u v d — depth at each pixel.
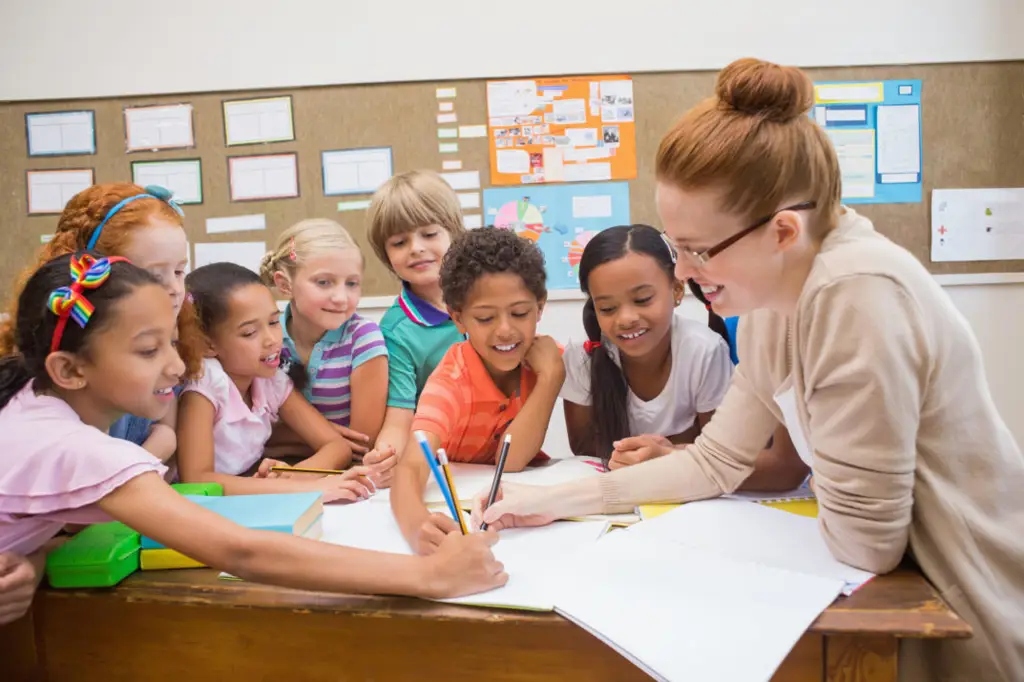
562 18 2.48
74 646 0.78
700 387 1.31
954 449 0.74
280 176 2.56
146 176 2.58
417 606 0.71
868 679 0.65
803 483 1.06
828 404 0.73
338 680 0.73
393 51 2.51
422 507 0.93
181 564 0.81
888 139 2.48
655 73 2.49
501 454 0.96
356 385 1.43
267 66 2.54
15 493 0.75
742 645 0.62
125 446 0.77
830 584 0.70
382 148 2.54
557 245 2.55
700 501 0.97
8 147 2.59
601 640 0.64
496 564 0.74
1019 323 2.54
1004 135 2.47
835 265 0.71
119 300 0.78
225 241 2.60
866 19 2.46
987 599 0.71
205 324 1.21
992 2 2.43
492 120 2.52
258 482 1.11
